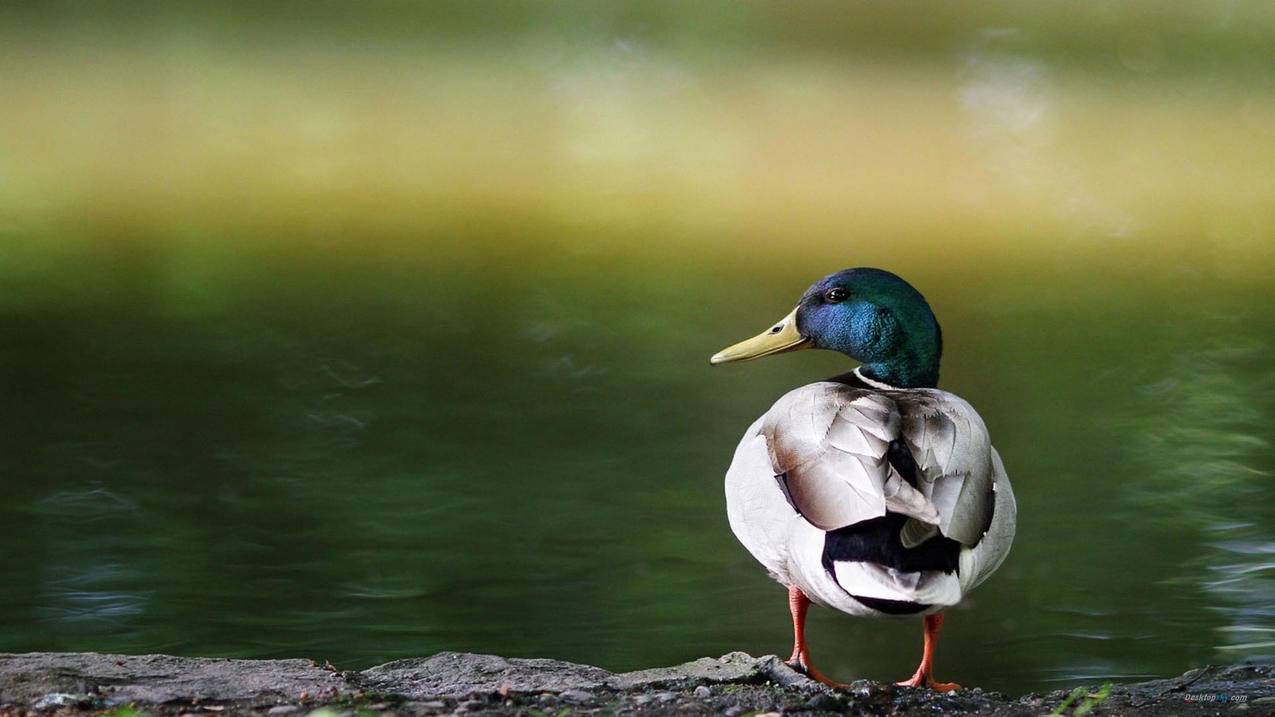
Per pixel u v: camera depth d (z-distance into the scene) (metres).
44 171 23.38
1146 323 17.03
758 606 9.91
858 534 6.26
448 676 6.73
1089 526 11.21
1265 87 33.22
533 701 6.24
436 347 15.63
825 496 6.38
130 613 9.52
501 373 14.79
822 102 30.72
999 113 30.27
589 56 34.69
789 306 17.41
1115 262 20.08
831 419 6.72
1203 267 19.91
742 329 16.42
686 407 13.90
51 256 18.64
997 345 16.19
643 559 10.59
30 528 10.77
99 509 11.18
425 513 11.30
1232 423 13.52
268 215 21.33
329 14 38.75
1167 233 21.83
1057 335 16.56
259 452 12.45
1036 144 27.73
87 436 12.68
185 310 16.66
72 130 26.20
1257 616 9.59
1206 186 24.91
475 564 10.41
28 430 12.77
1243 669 7.52
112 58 32.53
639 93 31.22
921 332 8.35
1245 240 21.48
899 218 22.47
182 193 22.41
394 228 20.92
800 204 23.22
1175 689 7.24
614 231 21.17
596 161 25.67
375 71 32.34
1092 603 9.85
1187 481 12.07
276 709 5.93
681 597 10.01
